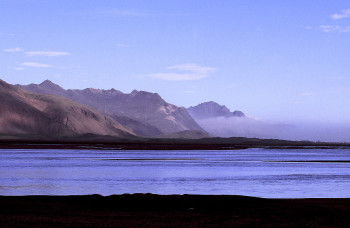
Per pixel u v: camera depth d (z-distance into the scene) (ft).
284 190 245.45
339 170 402.72
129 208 157.07
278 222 136.15
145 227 124.98
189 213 148.46
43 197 177.47
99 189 240.73
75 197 176.45
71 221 130.11
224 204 162.71
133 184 268.00
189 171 372.99
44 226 121.60
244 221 136.67
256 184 275.80
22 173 331.98
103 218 137.59
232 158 620.08
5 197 176.45
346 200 183.73
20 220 128.77
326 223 136.36
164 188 249.55
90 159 532.73
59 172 344.90
